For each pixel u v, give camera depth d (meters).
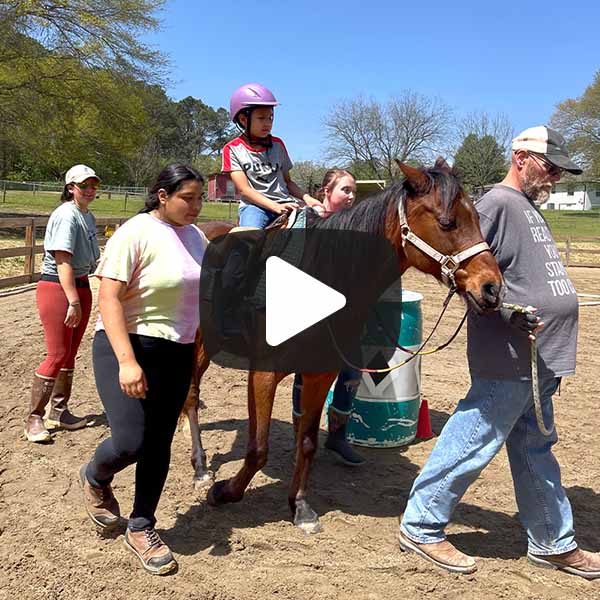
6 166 30.78
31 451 4.46
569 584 3.17
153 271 2.96
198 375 4.41
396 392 4.78
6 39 20.08
